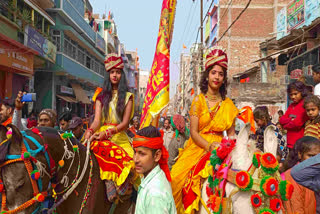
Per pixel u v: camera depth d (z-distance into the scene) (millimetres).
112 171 3328
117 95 3834
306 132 4141
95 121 3773
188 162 3439
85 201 3148
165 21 4215
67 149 3057
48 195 3195
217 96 3586
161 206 2168
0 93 15062
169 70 4176
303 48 18641
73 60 25047
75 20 26234
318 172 2574
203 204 3064
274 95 20594
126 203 3711
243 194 2240
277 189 2158
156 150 2318
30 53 16875
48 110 4543
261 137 4547
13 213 2418
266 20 33844
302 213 3047
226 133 3646
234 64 33531
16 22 16016
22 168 2484
